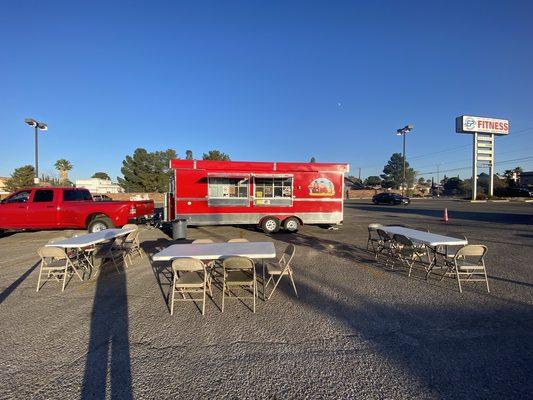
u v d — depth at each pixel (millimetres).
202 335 3859
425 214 21328
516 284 5742
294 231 12195
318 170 12172
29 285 5895
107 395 2770
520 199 40375
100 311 4637
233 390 2818
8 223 10641
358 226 14648
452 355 3367
